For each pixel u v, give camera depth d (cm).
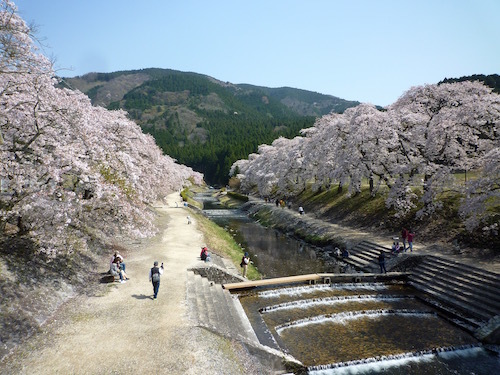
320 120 5909
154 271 1494
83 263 1814
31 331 1112
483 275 1856
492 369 1308
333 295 2061
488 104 2592
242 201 7656
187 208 5194
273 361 1230
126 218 1883
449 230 2620
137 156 2669
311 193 5662
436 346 1455
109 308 1361
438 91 3102
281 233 4347
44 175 1368
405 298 2048
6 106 1426
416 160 3108
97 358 1000
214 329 1244
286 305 1877
